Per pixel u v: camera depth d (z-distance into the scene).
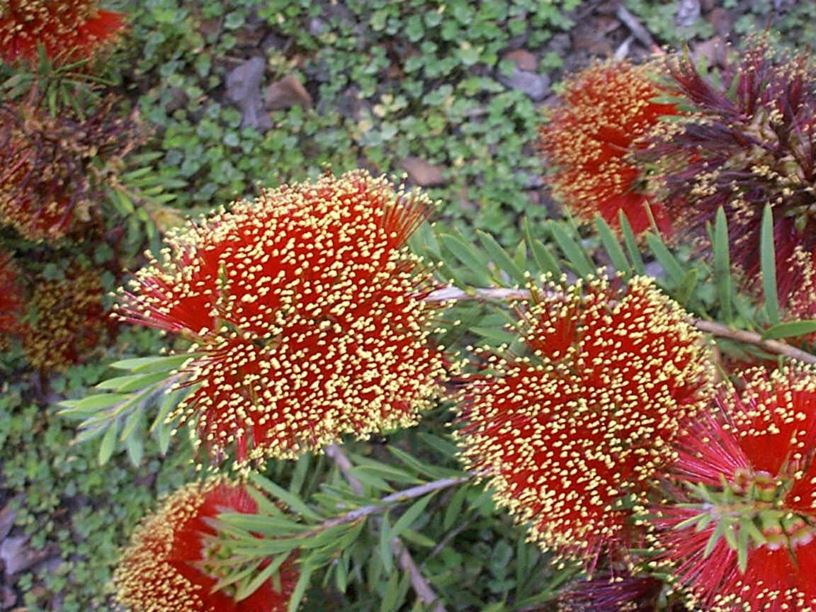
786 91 0.27
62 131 0.38
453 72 0.49
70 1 0.37
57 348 0.44
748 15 0.49
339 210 0.24
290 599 0.34
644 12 0.49
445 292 0.25
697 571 0.22
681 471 0.23
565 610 0.31
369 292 0.24
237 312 0.23
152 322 0.25
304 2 0.48
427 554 0.41
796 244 0.27
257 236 0.24
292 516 0.36
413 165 0.48
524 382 0.24
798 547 0.21
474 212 0.47
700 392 0.23
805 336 0.29
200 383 0.23
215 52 0.48
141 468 0.45
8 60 0.38
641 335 0.23
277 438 0.24
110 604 0.44
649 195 0.32
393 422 0.26
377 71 0.48
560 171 0.36
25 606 0.44
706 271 0.45
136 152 0.46
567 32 0.49
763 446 0.22
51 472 0.45
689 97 0.29
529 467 0.24
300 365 0.23
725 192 0.27
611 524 0.24
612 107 0.31
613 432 0.23
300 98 0.48
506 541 0.43
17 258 0.45
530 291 0.25
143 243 0.46
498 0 0.49
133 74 0.47
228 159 0.47
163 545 0.34
